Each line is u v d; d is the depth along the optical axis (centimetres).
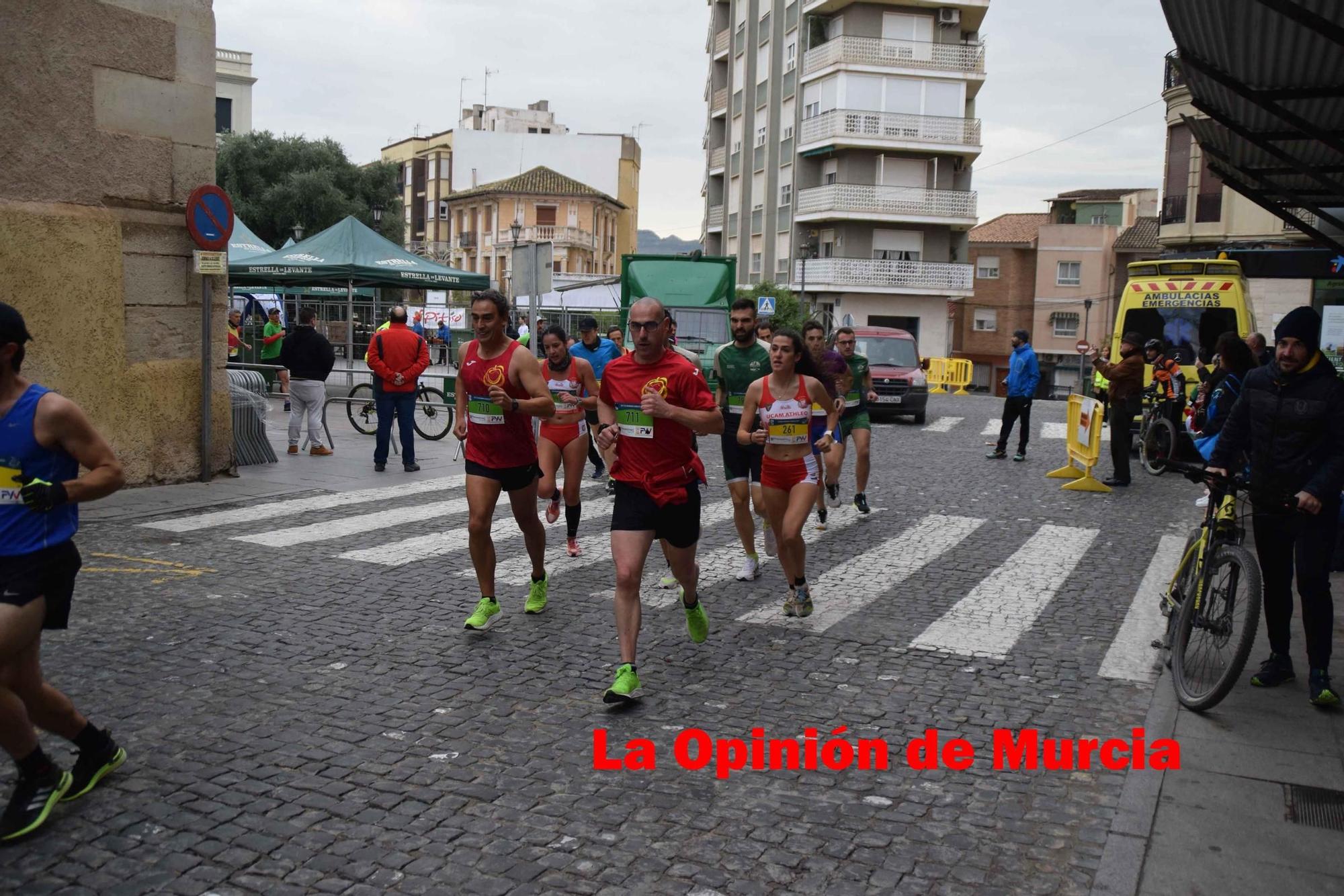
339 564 832
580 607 723
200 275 1183
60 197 1049
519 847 392
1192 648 563
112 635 633
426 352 1332
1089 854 397
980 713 543
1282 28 628
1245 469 760
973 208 4756
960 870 383
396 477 1285
